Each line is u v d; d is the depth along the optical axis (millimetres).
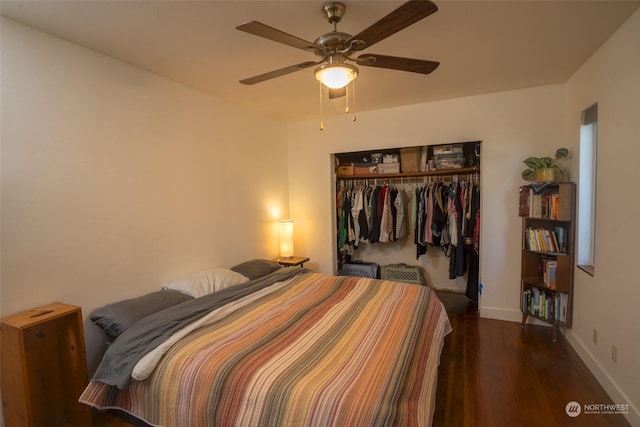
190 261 2877
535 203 2949
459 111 3408
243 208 3537
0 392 1695
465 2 1680
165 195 2643
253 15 1765
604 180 2166
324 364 1500
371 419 1164
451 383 2271
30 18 1751
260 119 3801
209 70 2510
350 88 3027
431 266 4461
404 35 2035
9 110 1757
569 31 2000
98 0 1604
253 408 1349
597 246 2283
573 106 2812
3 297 1728
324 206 4184
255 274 3170
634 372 1811
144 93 2473
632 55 1820
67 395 1912
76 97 2051
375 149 3826
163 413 1555
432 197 3789
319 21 1842
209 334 1819
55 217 1943
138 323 1947
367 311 2158
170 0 1616
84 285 2086
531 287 3145
